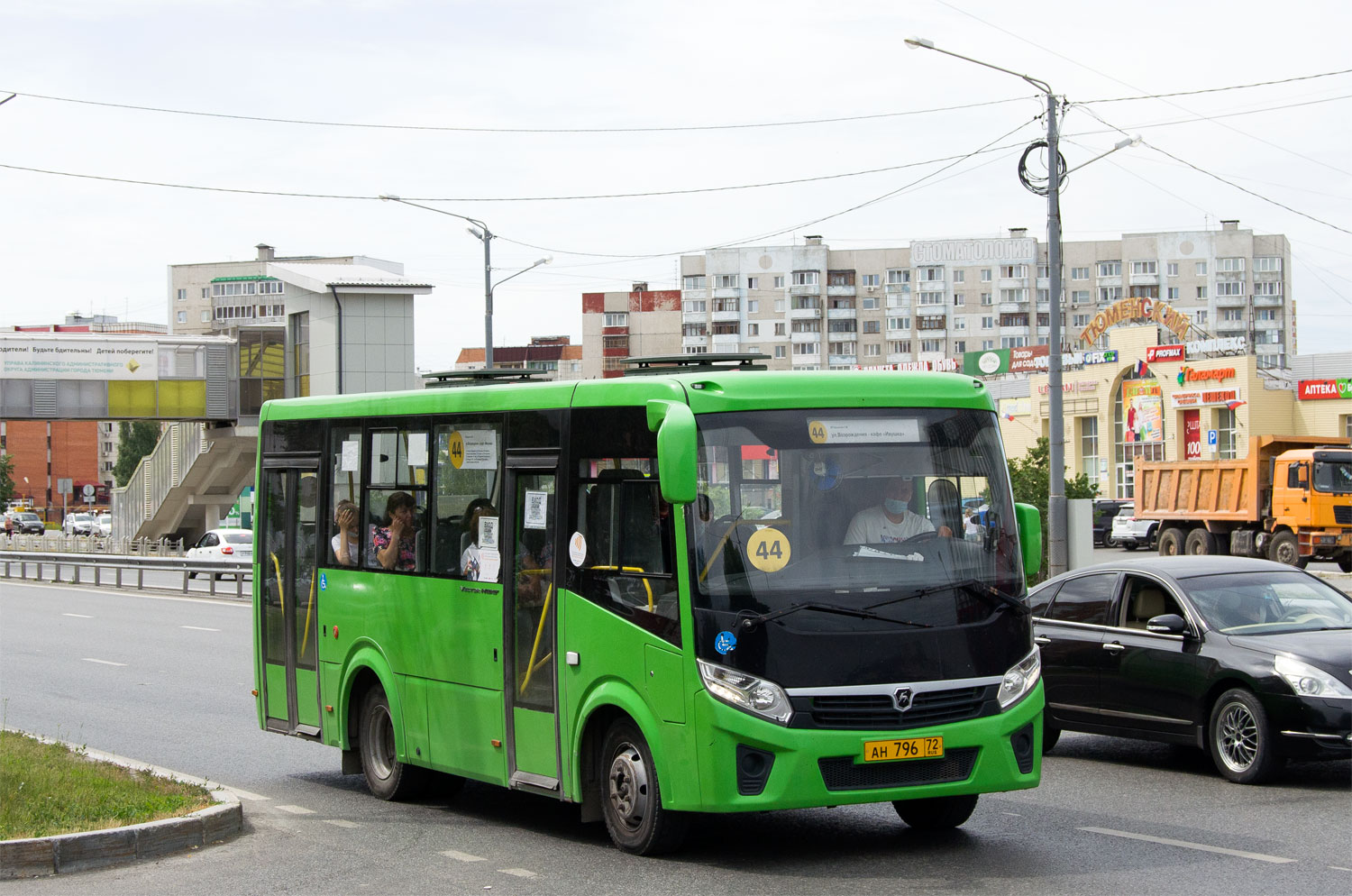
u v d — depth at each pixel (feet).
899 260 434.71
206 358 173.37
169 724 49.44
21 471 480.23
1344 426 174.29
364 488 37.09
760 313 435.53
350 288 145.18
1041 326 430.20
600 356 449.48
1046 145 74.49
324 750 44.68
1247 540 137.90
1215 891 25.08
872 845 29.50
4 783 31.76
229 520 173.47
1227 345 185.47
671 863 28.02
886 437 28.02
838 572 26.86
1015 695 27.45
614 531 28.63
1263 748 35.42
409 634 34.76
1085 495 87.71
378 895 26.00
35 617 94.73
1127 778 37.55
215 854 29.68
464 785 37.93
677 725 26.71
